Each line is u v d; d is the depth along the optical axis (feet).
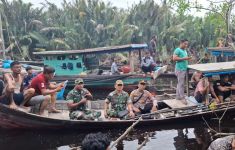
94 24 98.53
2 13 89.71
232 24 59.00
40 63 67.51
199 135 30.12
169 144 28.07
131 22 103.04
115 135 30.73
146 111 33.78
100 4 102.47
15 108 30.19
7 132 31.48
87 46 96.37
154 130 31.94
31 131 31.37
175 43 93.76
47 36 99.19
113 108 32.96
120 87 32.78
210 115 32.86
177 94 36.55
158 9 100.83
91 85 53.67
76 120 30.78
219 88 33.91
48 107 34.86
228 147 18.84
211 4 41.16
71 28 96.89
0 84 30.91
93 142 11.50
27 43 95.35
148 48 79.66
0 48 64.39
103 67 66.74
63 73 56.54
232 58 48.21
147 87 49.60
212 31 93.09
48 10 104.94
